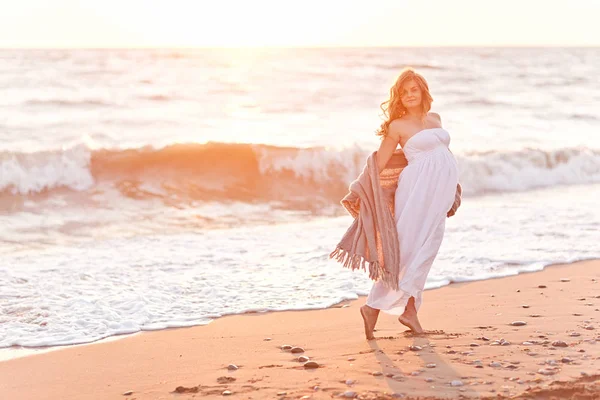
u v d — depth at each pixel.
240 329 5.43
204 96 33.00
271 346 4.84
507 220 10.46
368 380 3.79
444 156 4.64
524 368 3.90
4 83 37.44
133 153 14.24
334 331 5.21
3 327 5.61
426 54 88.25
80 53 81.00
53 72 45.66
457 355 4.22
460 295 6.26
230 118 25.22
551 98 35.66
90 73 45.69
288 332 5.26
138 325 5.64
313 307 6.09
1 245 9.48
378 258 4.63
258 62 65.19
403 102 4.69
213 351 4.78
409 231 4.61
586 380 3.64
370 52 97.06
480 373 3.83
